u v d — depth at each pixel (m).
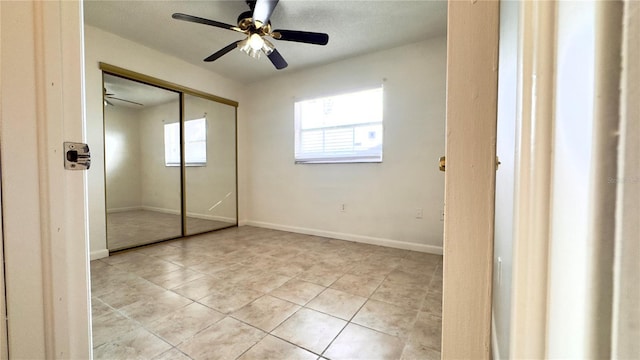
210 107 3.78
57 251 0.64
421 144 2.87
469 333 0.47
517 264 0.31
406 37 2.72
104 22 2.49
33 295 0.60
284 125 3.81
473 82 0.45
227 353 1.27
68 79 0.66
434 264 2.46
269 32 2.10
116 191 3.44
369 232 3.19
